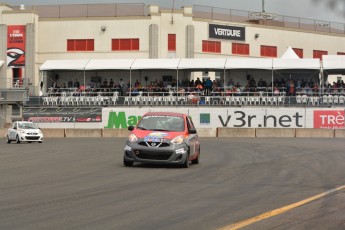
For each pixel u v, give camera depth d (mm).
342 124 51500
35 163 21438
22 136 39656
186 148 18984
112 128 52031
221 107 53062
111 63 55281
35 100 55844
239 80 59969
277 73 57812
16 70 65938
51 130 50688
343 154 26094
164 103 54156
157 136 18875
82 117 54719
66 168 19266
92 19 66750
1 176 16672
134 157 18891
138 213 10352
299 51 73812
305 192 13484
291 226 9266
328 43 76500
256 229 8992
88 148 31469
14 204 11281
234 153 27109
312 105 52219
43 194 12758
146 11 66812
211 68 53562
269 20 72500
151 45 65750
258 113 52438
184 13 66562
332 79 70812
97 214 10203
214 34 67875
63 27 67000
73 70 59656
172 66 53938
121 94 57906
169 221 9586
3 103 58625
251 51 70312
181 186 14406
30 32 65500
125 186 14297
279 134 47406
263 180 15969
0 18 65875
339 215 10320
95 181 15367
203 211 10648
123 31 66438
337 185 14883
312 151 28219
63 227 8984
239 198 12406
